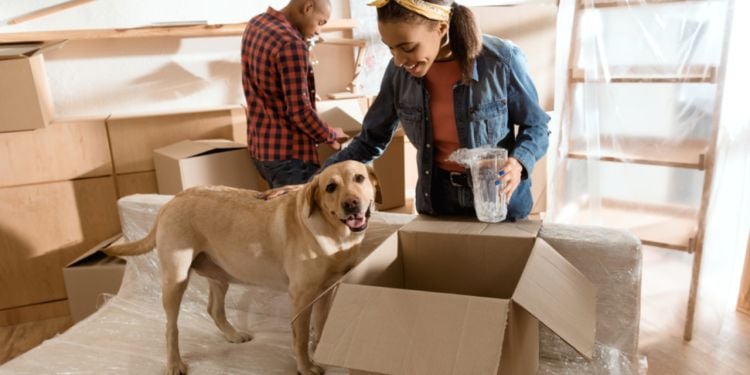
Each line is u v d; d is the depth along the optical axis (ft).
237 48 9.91
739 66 7.40
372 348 3.20
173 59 9.62
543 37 9.39
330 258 4.70
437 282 4.70
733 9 7.02
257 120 7.80
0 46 8.20
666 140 8.09
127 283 6.63
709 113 7.59
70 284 8.05
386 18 4.10
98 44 9.20
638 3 7.94
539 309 3.29
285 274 5.04
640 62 8.13
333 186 4.45
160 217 5.19
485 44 4.63
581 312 3.68
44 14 8.77
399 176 9.07
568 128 9.04
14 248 8.68
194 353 5.35
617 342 4.81
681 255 8.48
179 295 5.07
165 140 8.96
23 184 8.51
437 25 4.22
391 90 5.17
